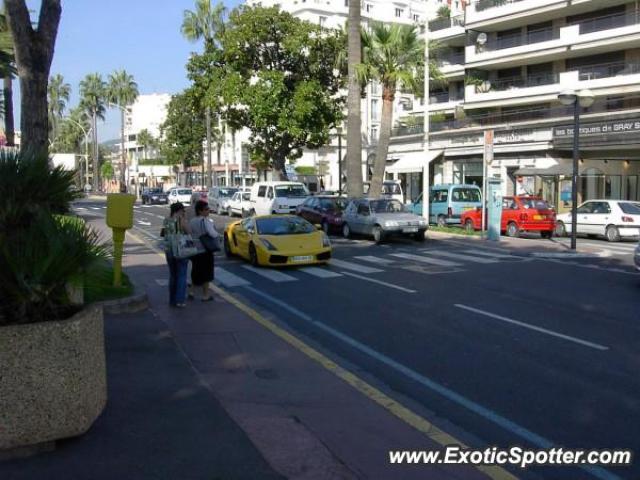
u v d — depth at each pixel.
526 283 12.98
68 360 4.34
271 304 10.97
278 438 4.86
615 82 34.84
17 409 4.20
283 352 7.50
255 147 35.97
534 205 24.08
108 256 4.92
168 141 65.69
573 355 7.54
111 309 9.43
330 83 35.16
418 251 19.03
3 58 19.56
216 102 33.72
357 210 22.83
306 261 15.37
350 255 18.00
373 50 26.61
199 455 4.43
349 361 7.40
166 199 57.22
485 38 42.00
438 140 41.88
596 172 34.34
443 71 46.16
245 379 6.43
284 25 33.19
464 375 6.81
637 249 13.38
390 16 69.88
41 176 4.85
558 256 17.70
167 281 13.13
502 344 8.09
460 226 27.25
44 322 4.28
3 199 4.61
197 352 7.43
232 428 4.95
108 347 7.43
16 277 4.33
